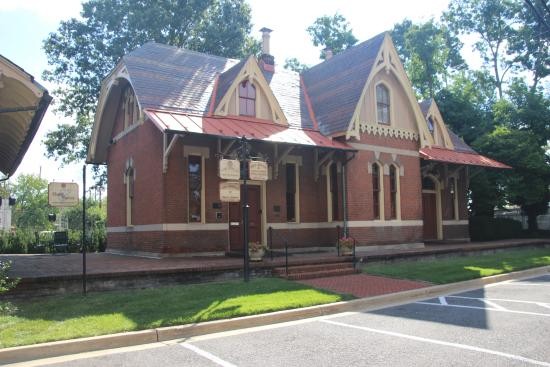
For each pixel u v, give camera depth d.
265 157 17.88
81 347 6.91
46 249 27.91
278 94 20.59
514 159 26.31
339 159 18.88
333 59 22.77
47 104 10.38
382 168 19.78
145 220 17.06
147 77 17.16
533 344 6.82
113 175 21.16
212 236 16.41
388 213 19.73
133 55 18.09
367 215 19.00
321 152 19.17
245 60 17.70
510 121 29.42
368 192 19.17
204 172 16.52
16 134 13.15
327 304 9.86
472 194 28.19
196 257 15.74
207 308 9.03
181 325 7.93
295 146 17.00
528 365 5.86
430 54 34.25
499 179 26.89
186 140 16.30
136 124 18.27
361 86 19.08
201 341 7.45
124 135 19.75
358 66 20.23
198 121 15.62
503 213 33.88
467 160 23.61
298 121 19.31
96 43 29.86
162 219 15.64
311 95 21.84
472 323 8.27
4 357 6.39
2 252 27.42
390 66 20.30
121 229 19.75
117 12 30.31
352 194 18.62
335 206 19.19
